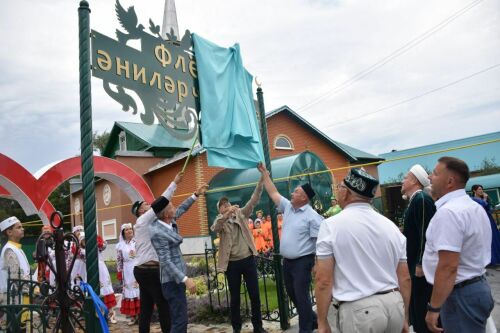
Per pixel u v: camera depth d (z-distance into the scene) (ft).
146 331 16.01
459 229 8.87
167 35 15.57
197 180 55.31
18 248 18.44
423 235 11.56
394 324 8.03
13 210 111.24
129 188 31.04
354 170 9.13
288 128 66.49
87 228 10.91
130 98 13.44
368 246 8.32
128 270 22.41
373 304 7.92
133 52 13.83
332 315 19.13
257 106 20.22
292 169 49.01
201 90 16.49
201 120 16.31
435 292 8.96
